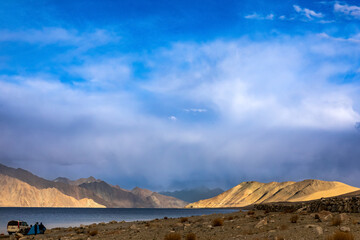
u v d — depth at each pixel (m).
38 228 44.69
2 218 134.75
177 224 36.53
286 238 17.59
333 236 15.59
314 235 17.88
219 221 30.83
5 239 38.47
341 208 38.38
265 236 18.92
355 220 23.41
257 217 39.53
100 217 154.12
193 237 21.48
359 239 15.66
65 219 131.88
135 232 31.30
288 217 34.78
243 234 22.62
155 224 40.97
